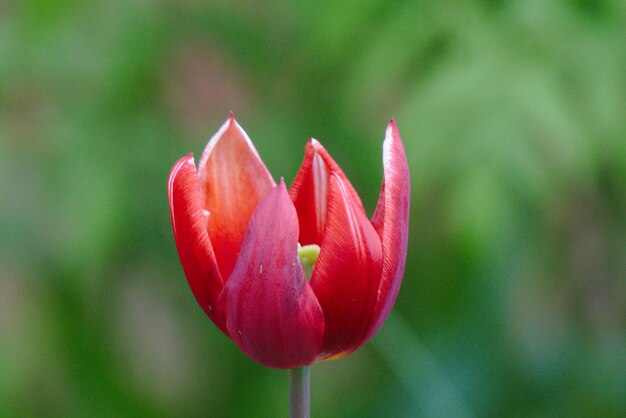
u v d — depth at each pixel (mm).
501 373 898
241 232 696
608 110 840
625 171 860
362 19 866
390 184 672
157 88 936
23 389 921
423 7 859
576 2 855
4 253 896
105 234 889
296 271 658
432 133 835
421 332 905
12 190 898
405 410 891
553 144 834
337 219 663
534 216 875
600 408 921
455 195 827
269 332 662
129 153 907
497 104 833
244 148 697
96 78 906
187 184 672
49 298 910
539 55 843
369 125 901
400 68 861
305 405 679
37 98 905
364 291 667
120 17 910
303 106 928
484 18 854
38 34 891
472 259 830
